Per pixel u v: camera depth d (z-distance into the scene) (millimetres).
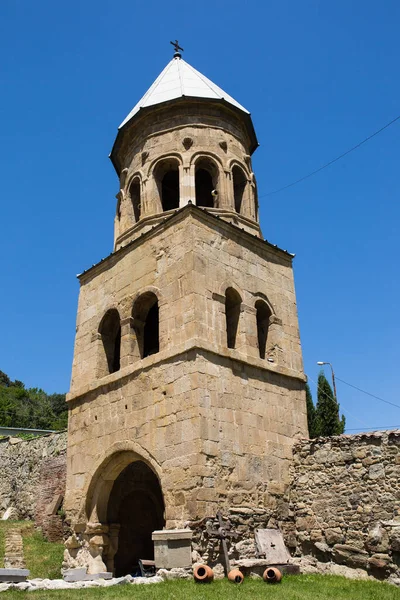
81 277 22984
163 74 25203
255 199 23484
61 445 30078
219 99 22609
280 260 21984
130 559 20641
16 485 32500
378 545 15977
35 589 13594
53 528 25219
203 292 18078
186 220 18891
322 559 17219
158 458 16922
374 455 16938
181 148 21828
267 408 18750
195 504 15438
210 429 16422
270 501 17625
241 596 13086
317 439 18516
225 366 17734
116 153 24547
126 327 19891
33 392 81375
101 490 19031
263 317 20891
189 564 14961
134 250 20672
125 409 18688
